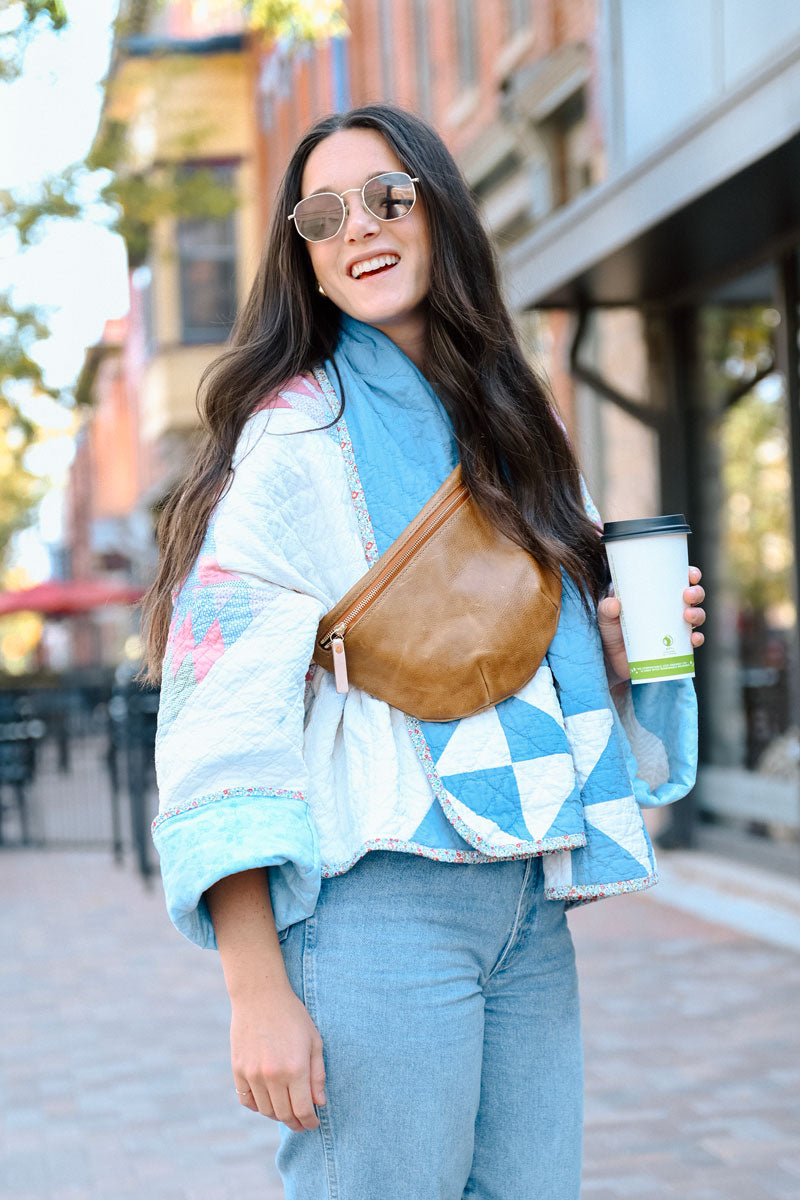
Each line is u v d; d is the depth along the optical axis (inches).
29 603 906.1
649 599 69.2
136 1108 164.6
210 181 509.4
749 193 216.5
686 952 225.0
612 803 66.4
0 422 557.9
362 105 72.2
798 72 182.1
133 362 1114.7
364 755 63.9
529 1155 67.5
